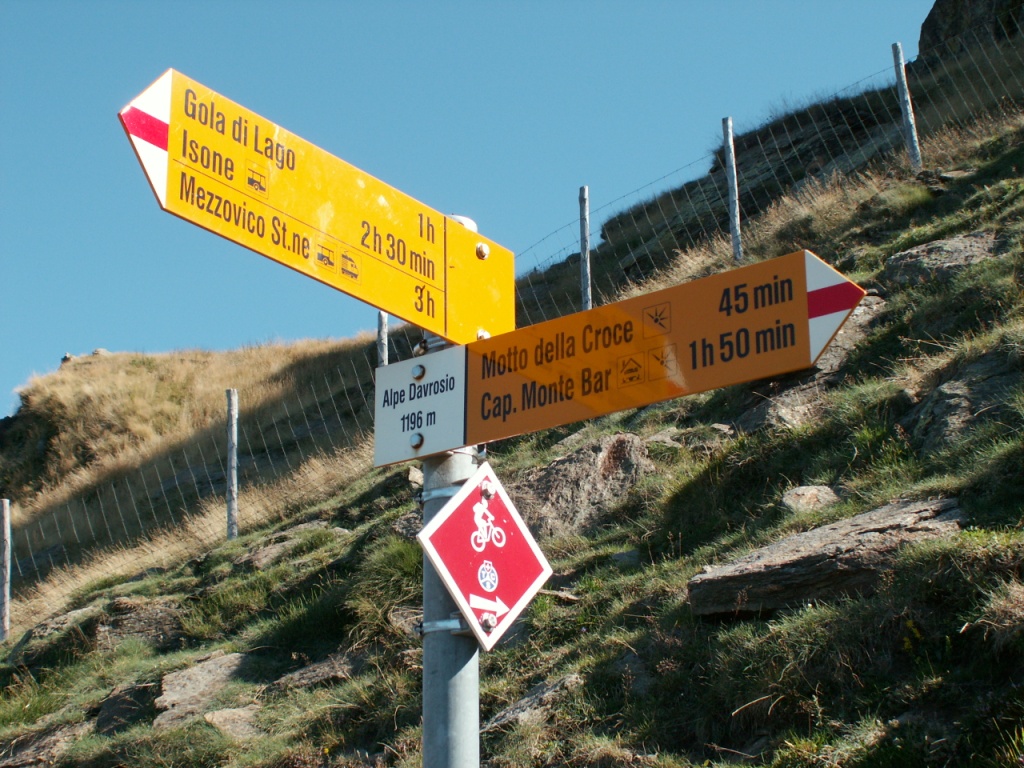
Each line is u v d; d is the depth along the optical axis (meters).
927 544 5.54
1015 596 4.92
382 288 3.62
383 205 3.71
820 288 3.02
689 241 18.72
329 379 22.89
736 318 3.15
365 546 10.48
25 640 11.87
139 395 25.61
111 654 10.88
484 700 6.83
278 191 3.39
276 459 20.03
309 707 7.96
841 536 6.12
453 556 3.31
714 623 6.23
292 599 10.59
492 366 3.60
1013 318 8.45
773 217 14.86
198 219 3.16
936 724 4.60
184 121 3.19
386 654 8.31
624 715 5.91
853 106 19.69
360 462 15.06
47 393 26.77
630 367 3.31
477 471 3.52
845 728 4.89
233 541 13.66
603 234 23.66
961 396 7.61
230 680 9.09
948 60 19.70
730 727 5.40
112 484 21.52
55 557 19.89
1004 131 14.28
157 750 7.98
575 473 9.50
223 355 27.89
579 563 8.28
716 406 10.24
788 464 8.23
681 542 8.02
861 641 5.27
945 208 12.64
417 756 6.66
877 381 8.78
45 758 8.86
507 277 4.11
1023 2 18.56
